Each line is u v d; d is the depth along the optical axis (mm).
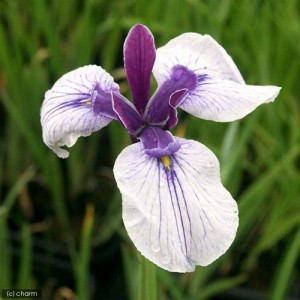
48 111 344
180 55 366
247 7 645
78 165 720
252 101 323
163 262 286
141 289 356
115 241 675
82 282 521
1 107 807
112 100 325
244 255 660
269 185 600
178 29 677
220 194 302
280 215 600
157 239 288
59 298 643
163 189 301
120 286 667
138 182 302
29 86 685
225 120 326
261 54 626
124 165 310
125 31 816
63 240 682
